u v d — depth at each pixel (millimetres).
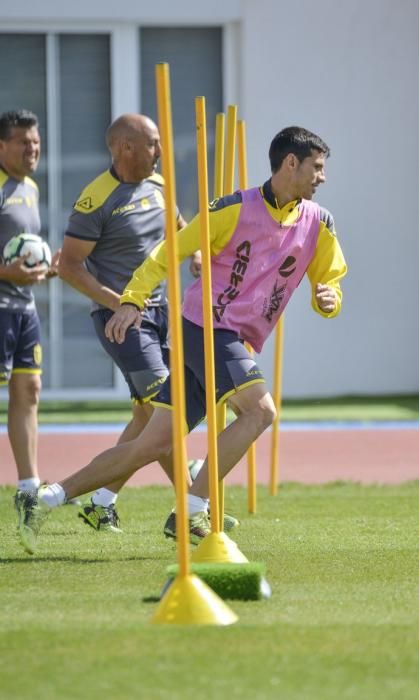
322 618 17188
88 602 18406
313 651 15328
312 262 22906
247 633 16203
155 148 26875
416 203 57656
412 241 57812
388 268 57875
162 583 19969
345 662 14852
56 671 14531
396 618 17203
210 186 56125
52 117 54875
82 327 56156
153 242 27328
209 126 56125
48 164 55094
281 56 55938
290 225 22094
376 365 58312
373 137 57062
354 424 49875
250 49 55688
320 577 20516
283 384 57812
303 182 21703
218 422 23391
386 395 58406
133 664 14781
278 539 25031
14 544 24484
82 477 22641
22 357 27844
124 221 26844
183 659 14969
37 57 54594
